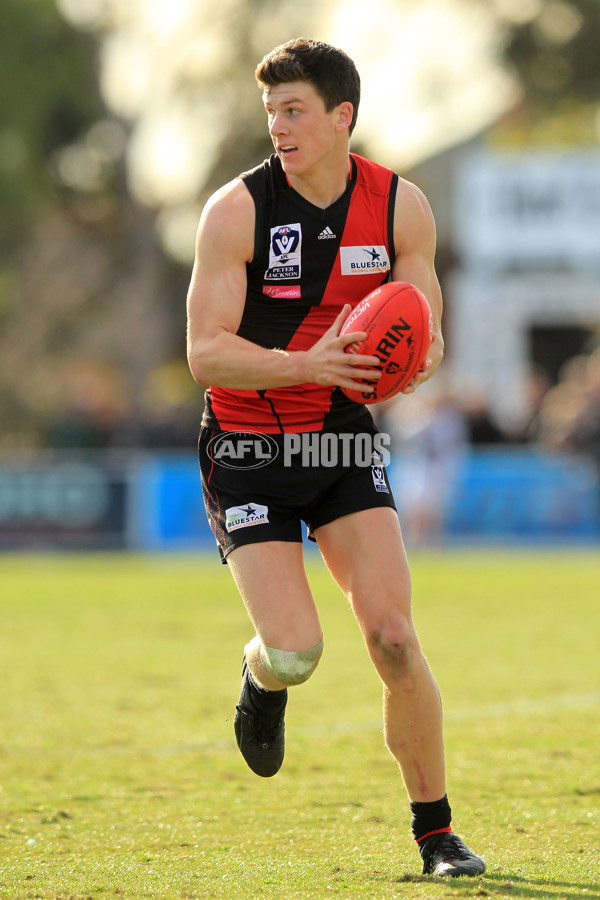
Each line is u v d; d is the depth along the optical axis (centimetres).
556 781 1673
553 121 11419
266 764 1382
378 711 2225
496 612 3700
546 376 9344
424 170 9350
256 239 1272
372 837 1429
